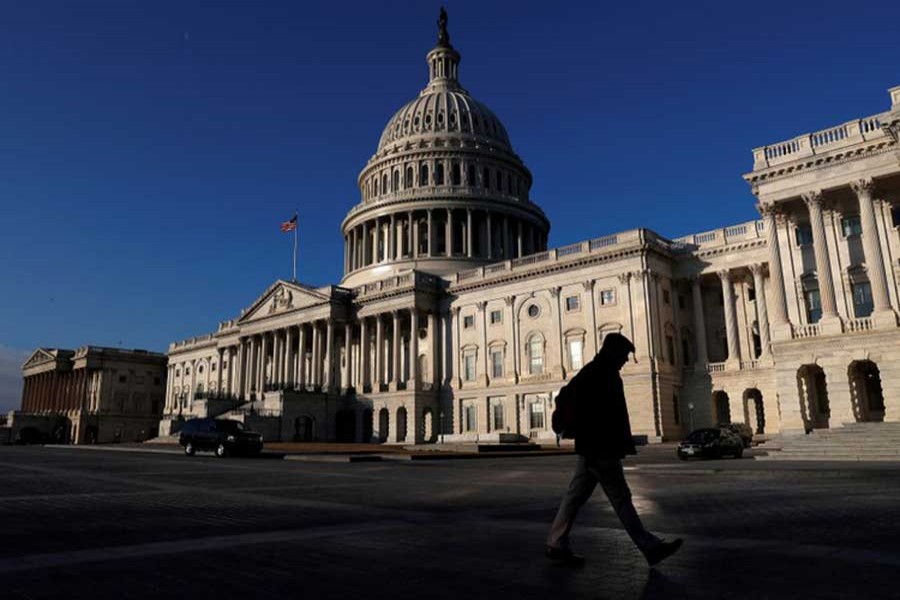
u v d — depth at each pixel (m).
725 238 66.00
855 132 42.34
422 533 10.60
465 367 81.38
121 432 125.56
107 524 11.70
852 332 40.62
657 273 66.50
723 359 67.19
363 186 121.56
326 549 9.17
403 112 120.69
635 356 64.19
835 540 9.66
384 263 103.38
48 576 7.59
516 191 116.94
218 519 12.39
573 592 6.64
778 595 6.43
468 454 44.09
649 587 6.80
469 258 101.69
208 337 121.12
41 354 138.62
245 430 45.44
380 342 87.38
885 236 43.03
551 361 72.31
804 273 45.72
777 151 45.56
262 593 6.78
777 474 23.62
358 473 26.78
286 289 97.19
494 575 7.46
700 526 11.23
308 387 91.31
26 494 17.03
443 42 131.00
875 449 32.72
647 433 61.34
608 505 14.70
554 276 73.38
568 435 8.20
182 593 6.80
